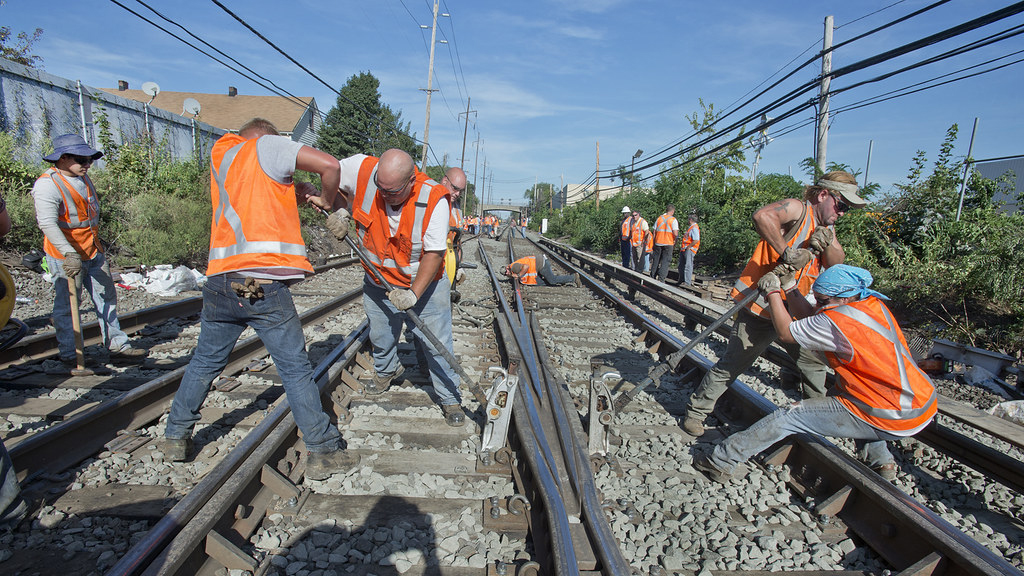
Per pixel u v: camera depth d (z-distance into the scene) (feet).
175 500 9.77
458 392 13.34
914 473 12.73
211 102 124.88
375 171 11.39
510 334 21.20
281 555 8.57
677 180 73.97
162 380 13.46
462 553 8.84
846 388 10.66
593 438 12.00
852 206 12.22
